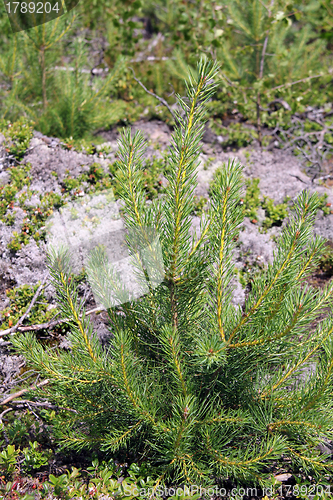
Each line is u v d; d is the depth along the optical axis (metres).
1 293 1.41
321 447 1.18
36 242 1.44
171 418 1.09
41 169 1.68
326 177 1.99
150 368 1.15
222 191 0.96
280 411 1.10
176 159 0.96
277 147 2.30
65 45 2.15
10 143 1.74
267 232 1.67
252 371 1.13
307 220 0.98
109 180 1.64
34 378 1.29
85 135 2.12
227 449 1.08
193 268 1.04
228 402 1.14
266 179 1.96
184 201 0.98
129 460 1.19
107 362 1.08
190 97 0.93
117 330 1.12
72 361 1.07
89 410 1.12
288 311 1.01
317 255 1.08
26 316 1.36
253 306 1.01
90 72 2.35
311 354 1.12
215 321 1.05
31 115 1.98
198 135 0.95
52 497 1.11
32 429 1.23
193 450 1.10
